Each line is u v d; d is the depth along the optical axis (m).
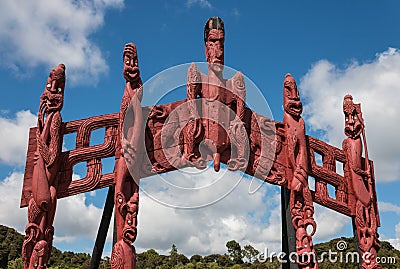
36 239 7.57
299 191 9.30
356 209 9.81
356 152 10.12
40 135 8.12
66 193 8.08
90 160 8.41
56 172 8.07
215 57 9.39
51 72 8.52
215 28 9.56
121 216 8.00
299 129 9.69
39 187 7.78
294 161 9.48
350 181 10.02
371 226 9.79
